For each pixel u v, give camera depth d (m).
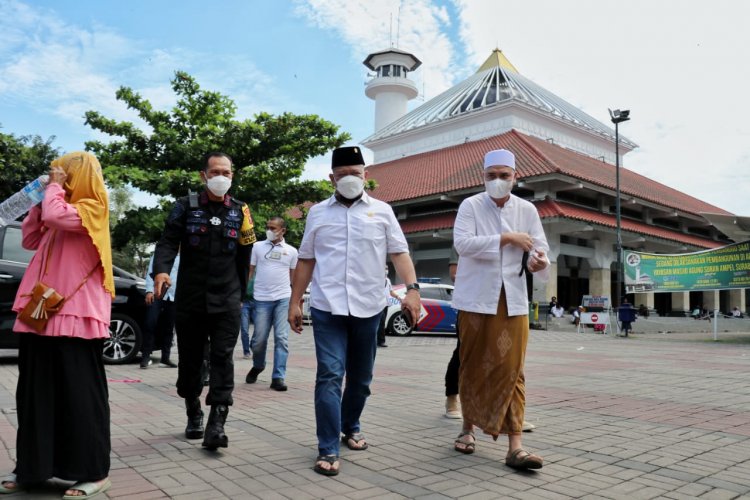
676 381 7.66
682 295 32.75
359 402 4.07
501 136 32.06
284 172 20.55
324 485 3.28
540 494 3.18
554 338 17.47
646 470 3.64
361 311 3.84
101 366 3.21
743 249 16.88
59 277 3.11
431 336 16.92
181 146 19.23
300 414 5.21
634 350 13.11
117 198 43.47
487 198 4.15
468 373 3.98
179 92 20.77
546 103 37.91
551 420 5.11
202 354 4.19
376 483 3.33
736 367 9.46
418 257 29.78
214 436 3.84
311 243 4.03
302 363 9.23
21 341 3.12
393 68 49.25
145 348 8.22
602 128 40.78
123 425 4.64
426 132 38.31
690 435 4.57
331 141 20.53
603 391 6.76
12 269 7.95
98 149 19.47
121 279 8.70
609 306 23.89
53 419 3.04
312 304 3.87
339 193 3.97
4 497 2.98
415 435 4.51
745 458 3.91
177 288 4.09
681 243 29.92
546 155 26.86
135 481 3.27
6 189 23.11
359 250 3.89
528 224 4.15
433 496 3.12
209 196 4.10
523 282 3.94
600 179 27.50
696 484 3.36
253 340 6.96
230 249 4.09
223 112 20.98
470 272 4.02
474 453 4.03
